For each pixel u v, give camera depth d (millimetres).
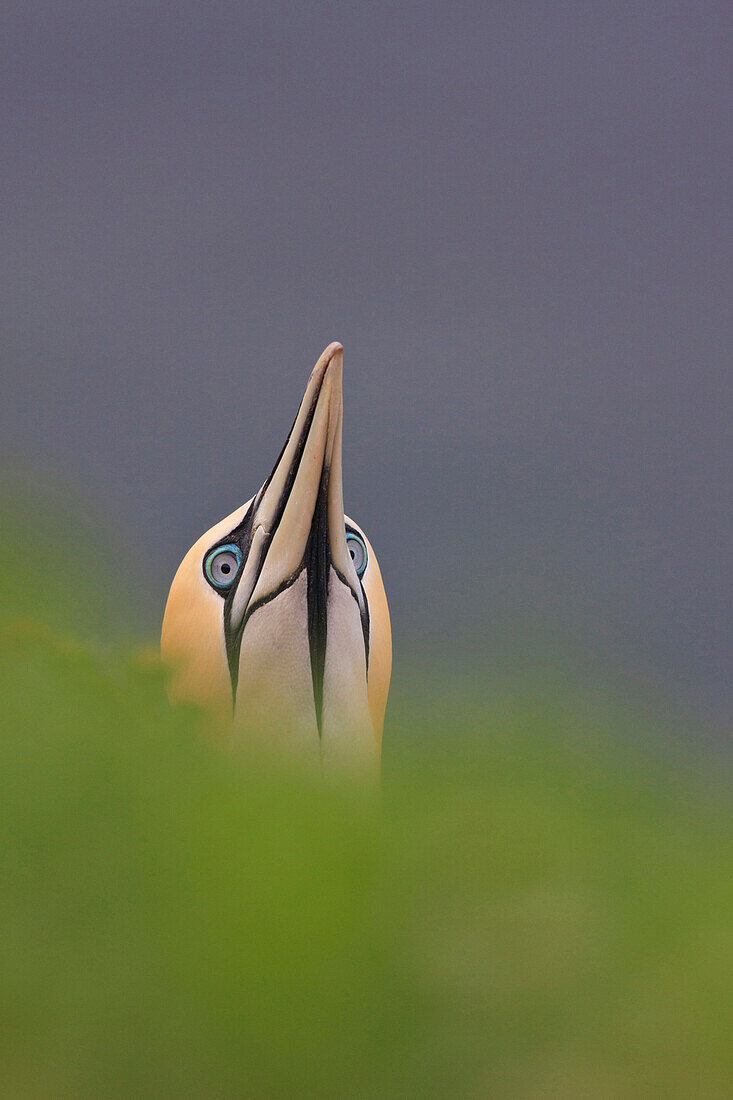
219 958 1547
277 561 6062
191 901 1567
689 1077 1524
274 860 1604
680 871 1677
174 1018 1528
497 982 1583
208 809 1654
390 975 1586
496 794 1809
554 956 1607
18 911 1561
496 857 1705
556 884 1669
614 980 1586
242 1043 1533
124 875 1580
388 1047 1557
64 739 1685
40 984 1535
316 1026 1547
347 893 1614
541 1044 1557
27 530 1733
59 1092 1512
